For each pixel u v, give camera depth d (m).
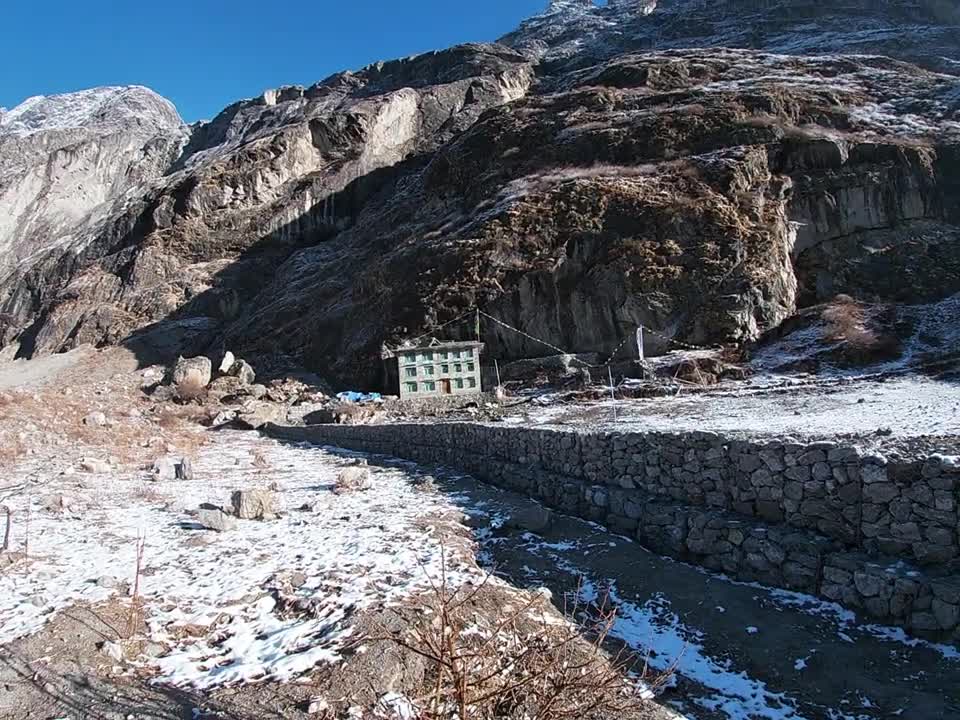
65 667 4.71
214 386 34.84
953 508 5.27
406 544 7.52
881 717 4.46
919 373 17.55
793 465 6.56
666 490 8.11
